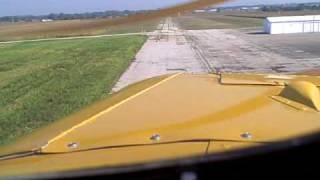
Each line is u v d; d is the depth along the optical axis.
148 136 3.84
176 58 45.41
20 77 35.44
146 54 51.25
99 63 42.50
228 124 3.96
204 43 65.50
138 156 3.40
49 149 3.89
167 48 58.97
